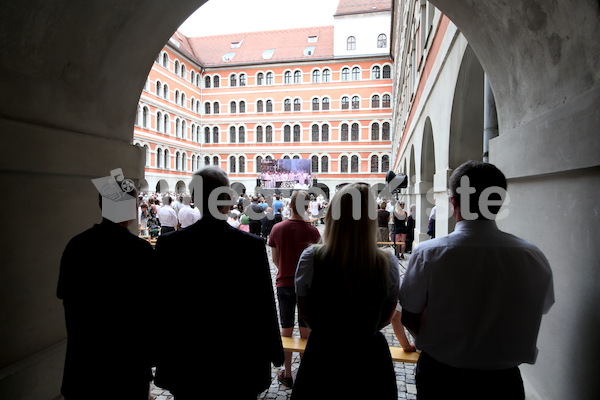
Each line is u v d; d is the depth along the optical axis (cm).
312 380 171
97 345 189
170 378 184
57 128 261
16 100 228
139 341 196
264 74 4334
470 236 160
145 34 324
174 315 182
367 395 167
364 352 170
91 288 189
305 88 4244
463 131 539
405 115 1778
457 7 309
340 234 171
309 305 176
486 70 316
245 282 185
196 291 181
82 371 189
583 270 178
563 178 196
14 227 232
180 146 3956
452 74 518
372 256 171
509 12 236
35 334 250
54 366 257
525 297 152
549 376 215
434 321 160
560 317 201
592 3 164
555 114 195
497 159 290
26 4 217
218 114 4375
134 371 197
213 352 181
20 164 228
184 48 4331
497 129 373
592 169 168
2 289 225
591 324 171
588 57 171
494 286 153
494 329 153
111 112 324
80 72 277
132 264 193
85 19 260
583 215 177
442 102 604
